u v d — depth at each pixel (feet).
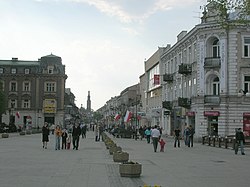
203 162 71.41
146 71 282.15
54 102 323.98
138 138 193.67
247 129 147.13
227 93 148.66
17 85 325.01
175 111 190.90
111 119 414.21
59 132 100.37
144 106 290.76
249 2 54.34
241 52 148.87
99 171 53.93
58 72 325.83
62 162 66.03
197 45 159.53
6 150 93.15
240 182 46.21
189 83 173.17
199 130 155.43
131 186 41.37
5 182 42.96
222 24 59.06
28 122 274.36
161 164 66.69
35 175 49.06
